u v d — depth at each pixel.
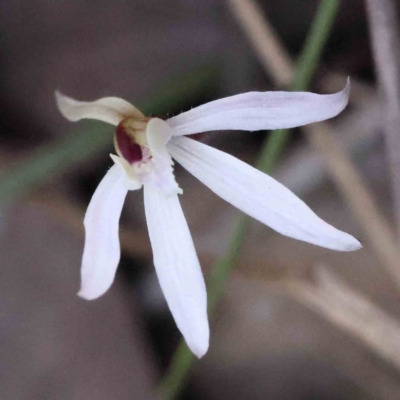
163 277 0.11
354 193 0.13
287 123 0.10
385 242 0.13
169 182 0.11
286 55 0.13
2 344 0.13
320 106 0.10
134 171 0.11
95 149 0.13
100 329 0.13
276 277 0.13
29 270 0.13
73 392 0.13
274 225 0.11
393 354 0.13
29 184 0.13
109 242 0.11
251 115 0.10
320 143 0.13
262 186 0.11
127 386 0.13
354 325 0.13
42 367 0.13
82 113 0.11
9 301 0.13
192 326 0.11
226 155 0.11
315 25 0.12
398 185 0.13
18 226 0.13
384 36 0.12
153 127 0.11
